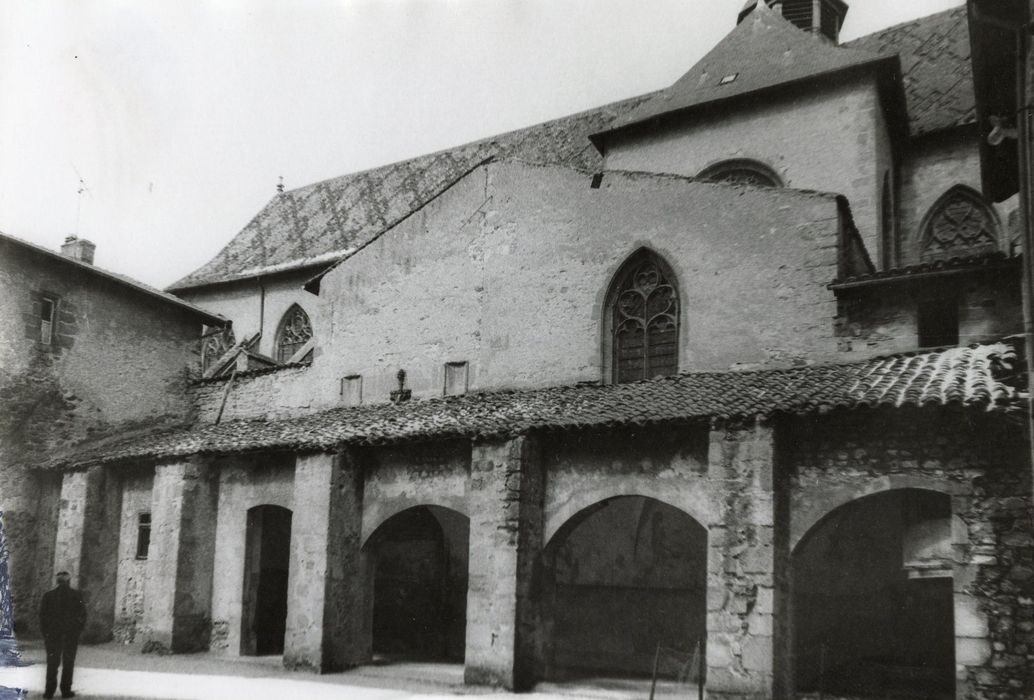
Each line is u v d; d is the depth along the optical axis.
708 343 18.22
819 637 17.69
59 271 24.34
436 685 15.83
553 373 20.11
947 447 12.76
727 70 23.69
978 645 11.94
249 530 20.44
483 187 22.16
